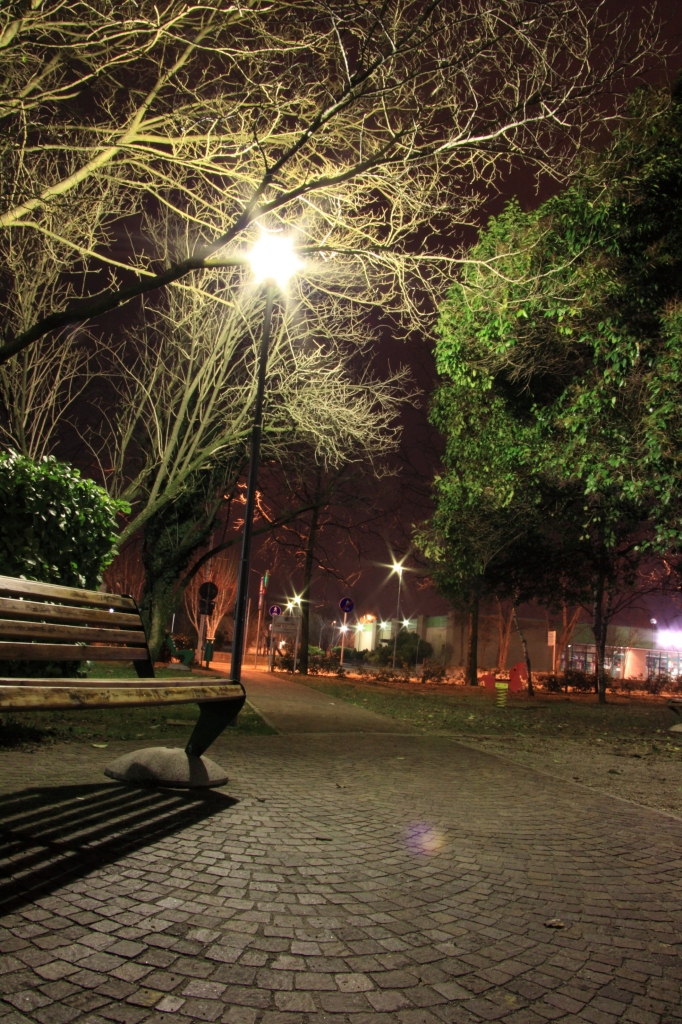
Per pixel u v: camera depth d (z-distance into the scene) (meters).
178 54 8.05
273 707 12.30
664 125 9.47
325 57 7.34
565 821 5.29
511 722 13.29
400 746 8.75
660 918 3.44
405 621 52.78
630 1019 2.45
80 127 7.68
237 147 8.13
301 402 16.62
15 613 3.71
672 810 6.04
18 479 7.64
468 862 4.07
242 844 3.99
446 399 13.66
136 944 2.67
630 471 9.99
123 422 16.00
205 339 15.73
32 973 2.38
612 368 9.84
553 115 6.55
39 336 6.25
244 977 2.50
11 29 6.72
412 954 2.81
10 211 7.46
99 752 6.34
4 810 4.15
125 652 5.01
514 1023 2.36
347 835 4.41
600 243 9.71
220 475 21.53
